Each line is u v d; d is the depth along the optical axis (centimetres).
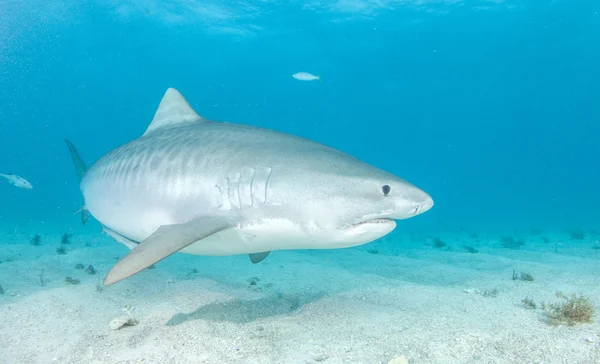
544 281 656
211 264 827
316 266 809
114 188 496
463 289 615
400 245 1455
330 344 382
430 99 6241
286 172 369
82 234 1552
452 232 2084
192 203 411
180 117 539
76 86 7212
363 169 367
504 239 1497
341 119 8512
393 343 383
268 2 3219
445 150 13125
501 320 446
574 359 338
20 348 391
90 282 632
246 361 342
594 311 448
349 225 355
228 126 475
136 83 6919
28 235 1493
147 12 3375
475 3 3102
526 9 3152
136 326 437
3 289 616
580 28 3484
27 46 4669
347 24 3681
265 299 544
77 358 363
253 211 375
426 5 3188
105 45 4631
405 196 346
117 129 11975
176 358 348
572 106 7275
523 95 6178
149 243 336
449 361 343
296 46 4438
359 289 618
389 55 4431
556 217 3158
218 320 445
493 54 4194
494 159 14712
